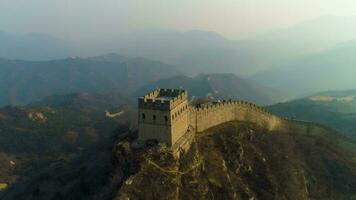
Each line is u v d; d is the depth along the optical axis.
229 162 127.06
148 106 108.31
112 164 117.38
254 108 158.62
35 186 151.50
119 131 169.25
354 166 161.00
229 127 140.75
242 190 119.75
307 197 136.88
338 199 144.38
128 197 96.69
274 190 127.38
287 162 144.50
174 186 102.12
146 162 103.69
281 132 170.25
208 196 108.81
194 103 151.12
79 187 124.25
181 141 113.12
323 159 161.62
